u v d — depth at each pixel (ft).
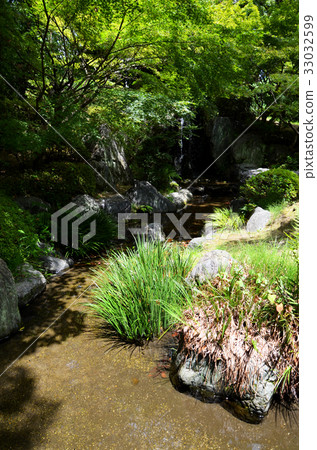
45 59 18.21
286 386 6.78
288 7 33.04
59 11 16.48
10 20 14.82
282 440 5.94
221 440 5.95
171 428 6.21
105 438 6.00
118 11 15.35
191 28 16.85
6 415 6.51
